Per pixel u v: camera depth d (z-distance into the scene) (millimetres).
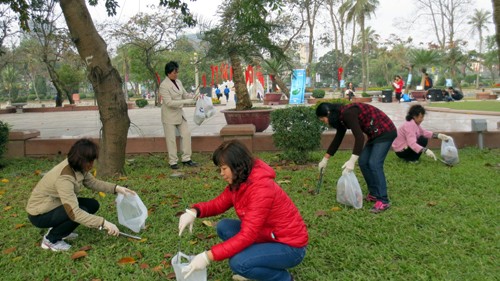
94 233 3904
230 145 2455
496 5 5723
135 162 7199
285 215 2523
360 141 4168
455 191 4809
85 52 5633
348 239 3613
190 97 7059
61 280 3084
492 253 3240
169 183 5664
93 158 3391
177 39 19375
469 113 13984
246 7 7074
